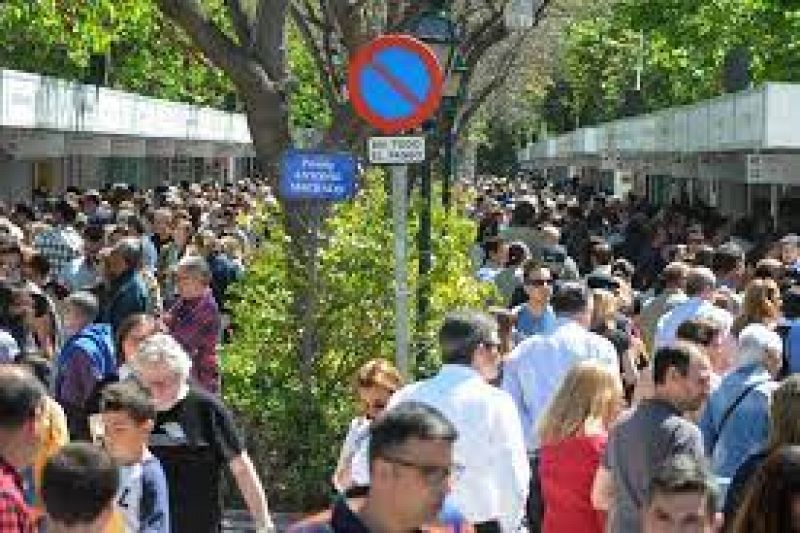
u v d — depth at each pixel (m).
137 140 64.50
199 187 57.56
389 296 21.22
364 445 13.41
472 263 27.92
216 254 29.58
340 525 7.18
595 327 20.61
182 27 22.31
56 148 50.81
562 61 80.50
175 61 74.38
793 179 41.81
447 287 22.25
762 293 19.44
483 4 32.47
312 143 33.50
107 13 44.72
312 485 20.00
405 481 7.16
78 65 62.16
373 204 22.48
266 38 22.39
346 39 24.45
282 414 20.27
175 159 91.75
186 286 20.97
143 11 43.88
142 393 11.39
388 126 17.25
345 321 21.08
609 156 79.88
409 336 21.17
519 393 16.69
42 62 63.19
